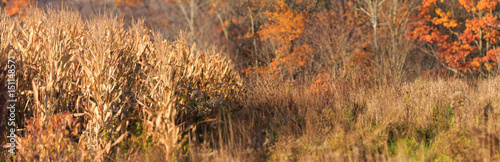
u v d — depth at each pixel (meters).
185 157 4.59
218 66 8.09
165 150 4.32
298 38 15.09
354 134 4.98
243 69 16.39
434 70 12.98
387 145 4.90
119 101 5.13
